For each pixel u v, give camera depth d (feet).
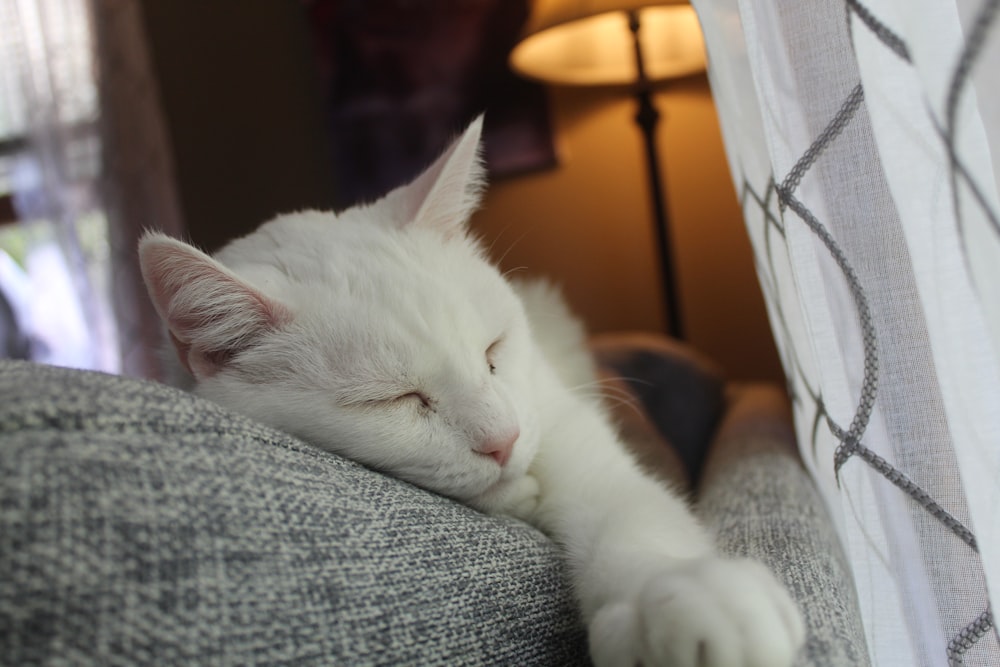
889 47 1.75
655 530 2.22
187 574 1.30
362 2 8.34
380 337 2.42
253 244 3.00
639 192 8.24
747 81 2.38
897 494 2.14
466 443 2.45
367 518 1.69
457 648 1.67
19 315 9.77
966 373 1.73
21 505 1.20
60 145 9.28
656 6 6.04
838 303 2.17
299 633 1.40
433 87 8.39
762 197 2.48
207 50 9.07
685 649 1.53
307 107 8.97
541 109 8.25
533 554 2.11
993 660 2.04
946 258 1.73
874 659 2.22
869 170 2.06
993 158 1.54
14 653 1.15
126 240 9.16
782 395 5.64
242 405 2.46
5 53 9.34
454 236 3.20
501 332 2.87
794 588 2.01
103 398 1.39
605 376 4.87
